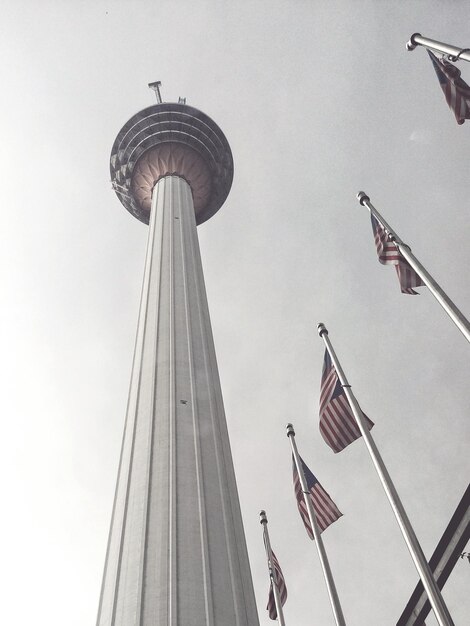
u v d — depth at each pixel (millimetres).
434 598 12203
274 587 22266
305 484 18953
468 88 15953
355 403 17109
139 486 22312
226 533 21203
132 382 29047
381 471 14953
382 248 17453
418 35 16484
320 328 19875
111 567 20094
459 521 20406
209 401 27234
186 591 18250
